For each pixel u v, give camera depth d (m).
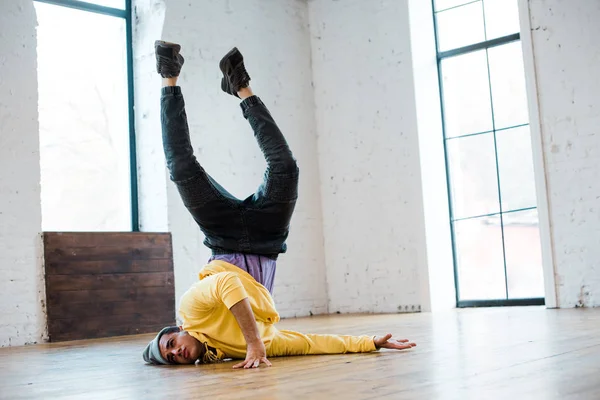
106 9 6.27
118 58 6.34
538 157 5.82
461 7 6.73
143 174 6.27
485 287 6.54
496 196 6.50
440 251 6.62
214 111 6.51
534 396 1.83
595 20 5.61
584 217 5.62
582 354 2.62
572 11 5.70
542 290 6.22
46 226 5.78
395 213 6.77
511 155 6.42
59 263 5.38
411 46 6.69
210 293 2.88
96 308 5.52
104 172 6.15
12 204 5.20
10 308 5.12
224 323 3.00
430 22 6.86
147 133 6.25
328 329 4.80
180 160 3.08
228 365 2.88
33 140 5.35
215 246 3.14
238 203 3.11
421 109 6.68
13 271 5.16
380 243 6.86
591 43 5.62
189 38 6.38
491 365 2.46
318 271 7.19
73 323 5.39
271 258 3.21
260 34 6.98
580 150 5.65
